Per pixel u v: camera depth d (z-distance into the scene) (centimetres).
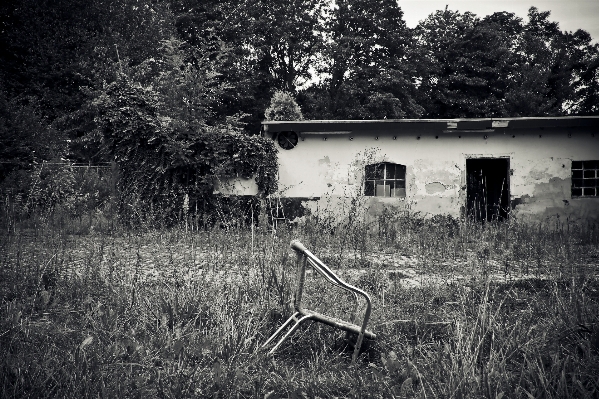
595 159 1403
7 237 670
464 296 467
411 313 444
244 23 3234
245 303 429
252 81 3209
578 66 3916
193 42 3272
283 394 299
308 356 372
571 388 288
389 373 316
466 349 329
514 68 3478
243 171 1459
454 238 953
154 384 297
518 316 423
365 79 3259
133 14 2834
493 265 637
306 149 1477
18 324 377
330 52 3155
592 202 1408
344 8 3297
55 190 1231
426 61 3381
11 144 1639
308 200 1462
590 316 398
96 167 1739
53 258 585
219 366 298
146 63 2502
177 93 1521
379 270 581
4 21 2661
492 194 1734
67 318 420
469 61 3459
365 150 1458
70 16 2692
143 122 1458
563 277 550
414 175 1447
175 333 369
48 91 2550
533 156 1424
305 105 3347
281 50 3397
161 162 1455
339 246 762
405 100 3228
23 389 281
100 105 1511
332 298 468
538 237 1019
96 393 280
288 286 460
